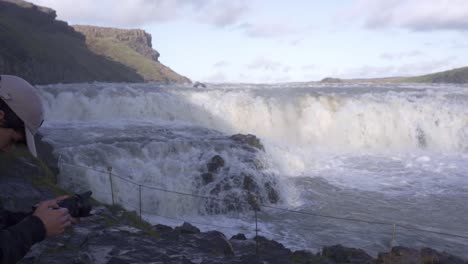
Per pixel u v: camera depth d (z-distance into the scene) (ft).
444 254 24.58
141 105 85.87
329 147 82.02
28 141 6.19
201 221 41.83
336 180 55.83
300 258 24.68
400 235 36.83
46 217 5.98
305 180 55.77
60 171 43.98
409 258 23.79
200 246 23.56
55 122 77.10
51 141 54.95
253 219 41.63
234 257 22.31
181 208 44.21
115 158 48.80
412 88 131.95
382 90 121.29
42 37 460.96
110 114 84.79
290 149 65.72
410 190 51.13
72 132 65.77
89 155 48.29
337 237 36.22
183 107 87.35
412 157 71.51
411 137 85.81
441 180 55.52
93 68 479.00
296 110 90.94
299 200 47.70
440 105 90.94
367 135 86.69
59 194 28.19
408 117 87.97
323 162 65.57
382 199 47.60
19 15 497.05
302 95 94.22
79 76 388.16
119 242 22.52
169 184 46.03
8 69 282.15
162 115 86.38
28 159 29.96
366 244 34.71
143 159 50.21
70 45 529.86
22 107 6.07
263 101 90.38
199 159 50.88
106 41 620.90
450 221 40.91
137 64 597.52
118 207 29.58
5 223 6.38
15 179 27.14
